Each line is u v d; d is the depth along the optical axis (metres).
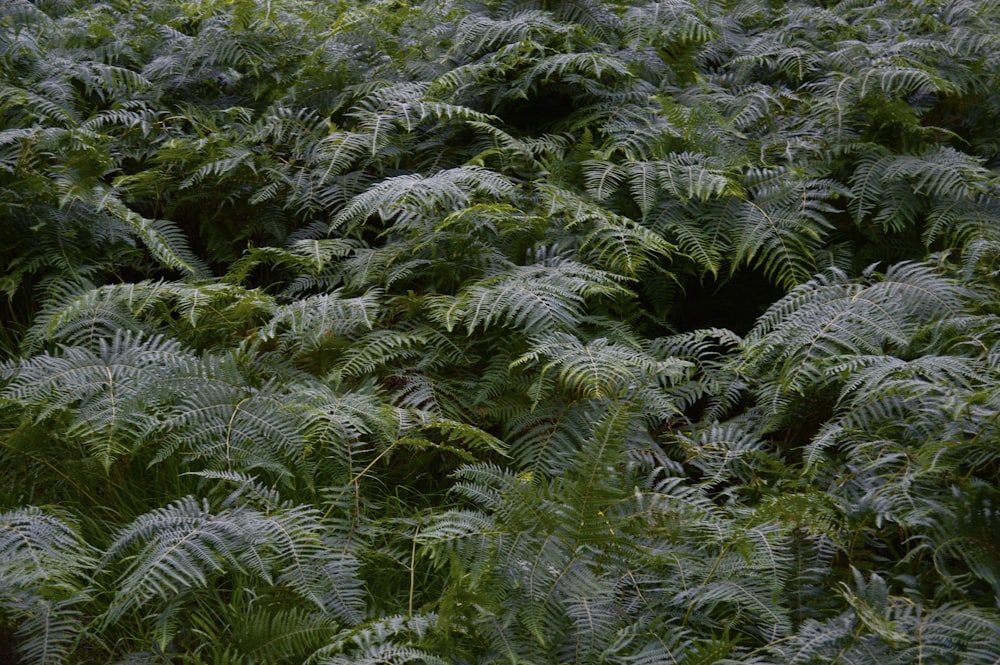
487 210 3.31
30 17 4.52
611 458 2.20
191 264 3.74
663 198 3.71
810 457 2.67
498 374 3.05
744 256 3.77
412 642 2.16
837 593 2.30
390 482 2.99
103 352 2.91
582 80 4.10
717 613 2.36
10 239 3.59
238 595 2.47
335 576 2.35
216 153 3.88
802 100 4.23
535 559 2.25
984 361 2.75
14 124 3.98
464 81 4.11
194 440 2.66
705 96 4.21
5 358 3.45
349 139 3.83
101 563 2.33
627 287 3.62
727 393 3.15
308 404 2.78
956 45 4.23
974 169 3.61
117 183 3.76
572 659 2.14
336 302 3.11
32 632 2.23
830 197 3.74
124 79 4.38
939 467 2.40
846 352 3.01
